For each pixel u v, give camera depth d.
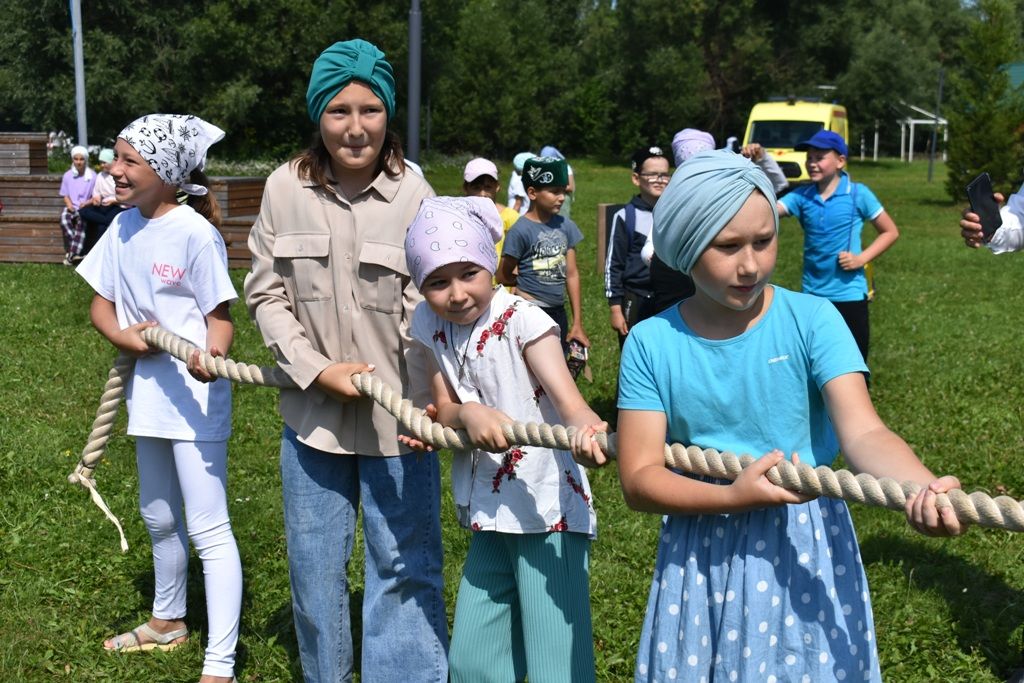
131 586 4.73
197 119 3.94
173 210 3.91
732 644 2.45
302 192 3.45
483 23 55.81
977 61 29.73
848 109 58.75
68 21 39.59
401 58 42.62
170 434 3.85
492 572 3.20
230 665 3.87
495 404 3.10
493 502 3.06
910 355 10.28
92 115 40.72
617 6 57.09
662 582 2.57
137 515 5.57
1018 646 4.28
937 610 4.58
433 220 3.01
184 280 3.86
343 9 41.31
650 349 2.54
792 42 57.34
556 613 3.06
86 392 8.16
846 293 7.18
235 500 5.84
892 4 69.00
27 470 6.20
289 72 41.66
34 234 15.76
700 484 2.37
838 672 2.42
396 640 3.48
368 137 3.30
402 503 3.46
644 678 2.60
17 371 8.72
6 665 4.02
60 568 4.91
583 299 12.96
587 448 2.65
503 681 3.22
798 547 2.45
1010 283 15.71
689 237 2.36
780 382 2.45
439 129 55.78
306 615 3.52
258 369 3.51
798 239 22.17
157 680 3.97
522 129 57.34
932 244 20.56
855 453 2.29
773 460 2.25
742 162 2.35
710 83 55.94
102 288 3.98
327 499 3.50
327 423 3.42
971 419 7.81
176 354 3.70
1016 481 6.43
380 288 3.41
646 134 57.78
